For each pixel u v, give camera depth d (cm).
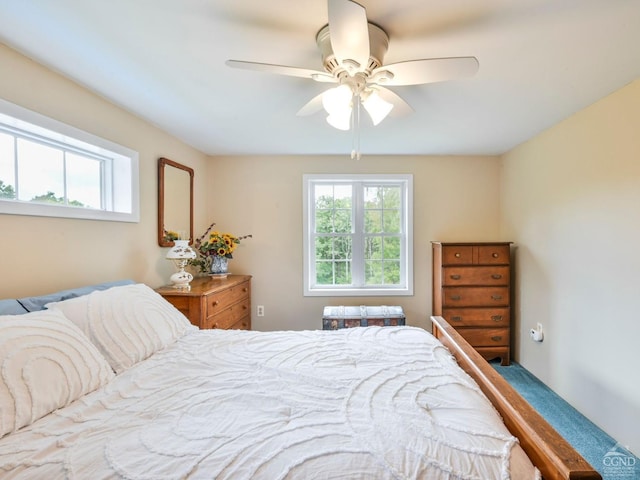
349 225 360
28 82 151
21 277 149
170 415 97
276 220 349
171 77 172
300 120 238
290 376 124
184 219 295
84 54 150
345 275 360
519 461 81
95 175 209
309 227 353
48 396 97
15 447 81
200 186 331
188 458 78
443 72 130
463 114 225
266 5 117
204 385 118
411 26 127
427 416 96
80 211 179
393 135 274
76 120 178
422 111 218
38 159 169
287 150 327
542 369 268
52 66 160
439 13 120
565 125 234
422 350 150
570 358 232
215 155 347
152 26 129
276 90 188
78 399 105
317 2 115
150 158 246
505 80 174
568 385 234
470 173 346
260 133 269
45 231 160
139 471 74
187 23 127
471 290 307
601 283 202
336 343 161
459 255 307
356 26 104
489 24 126
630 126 179
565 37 135
